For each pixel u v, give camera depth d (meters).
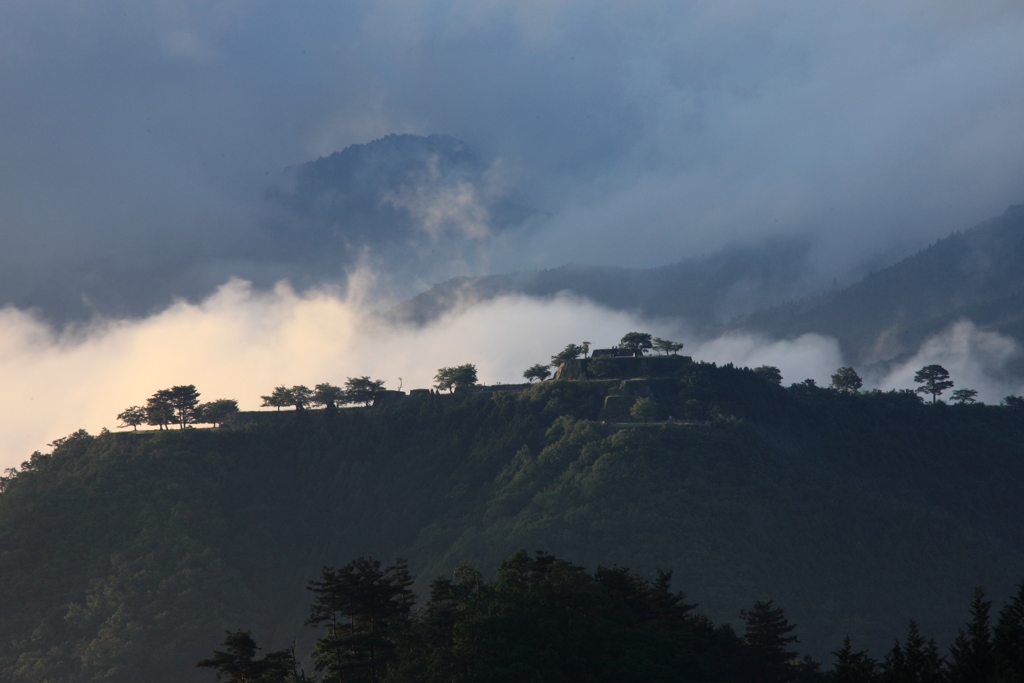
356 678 170.75
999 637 127.81
